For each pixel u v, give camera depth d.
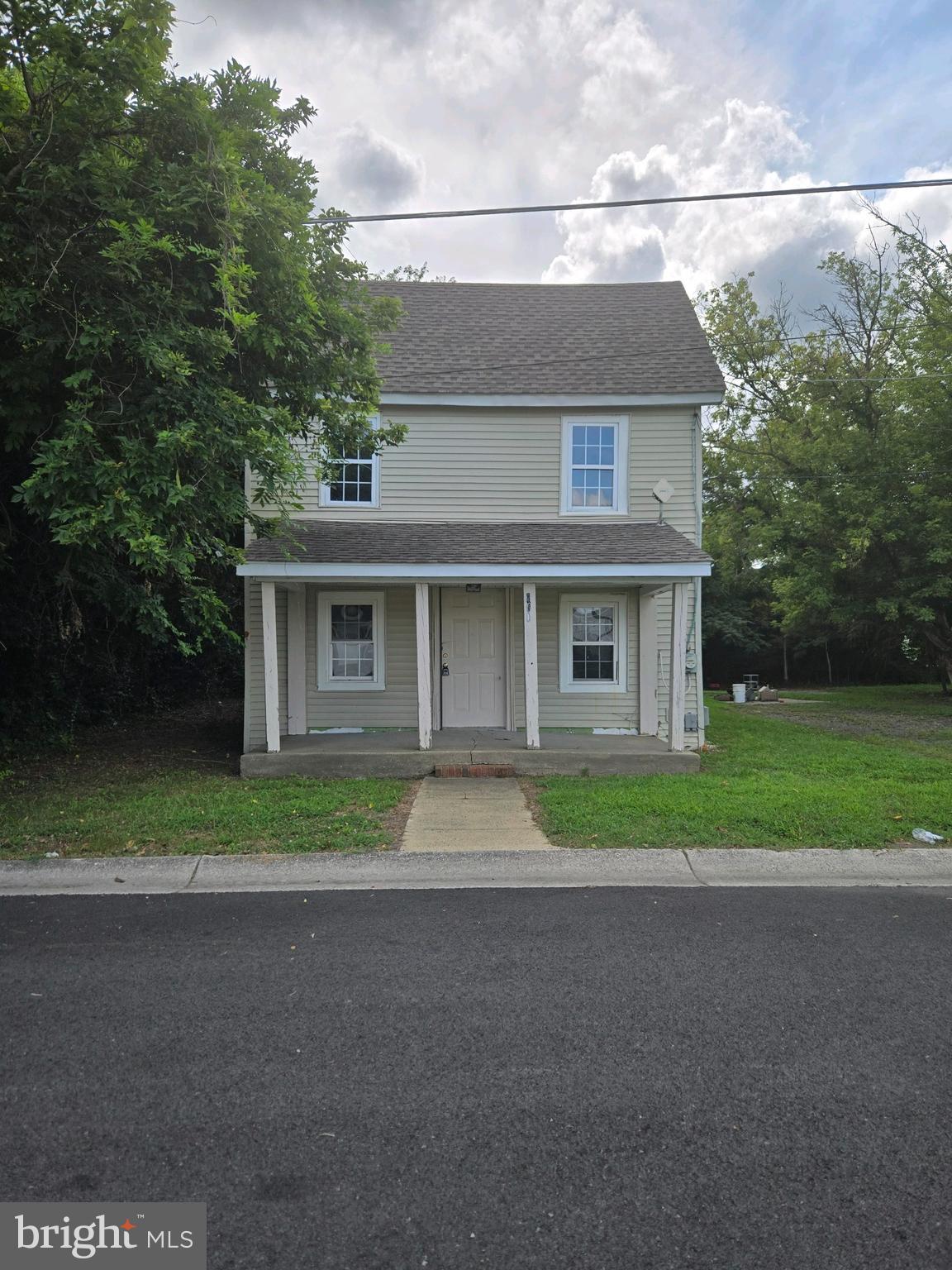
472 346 11.72
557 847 5.95
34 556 8.34
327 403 8.61
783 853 5.78
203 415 6.38
